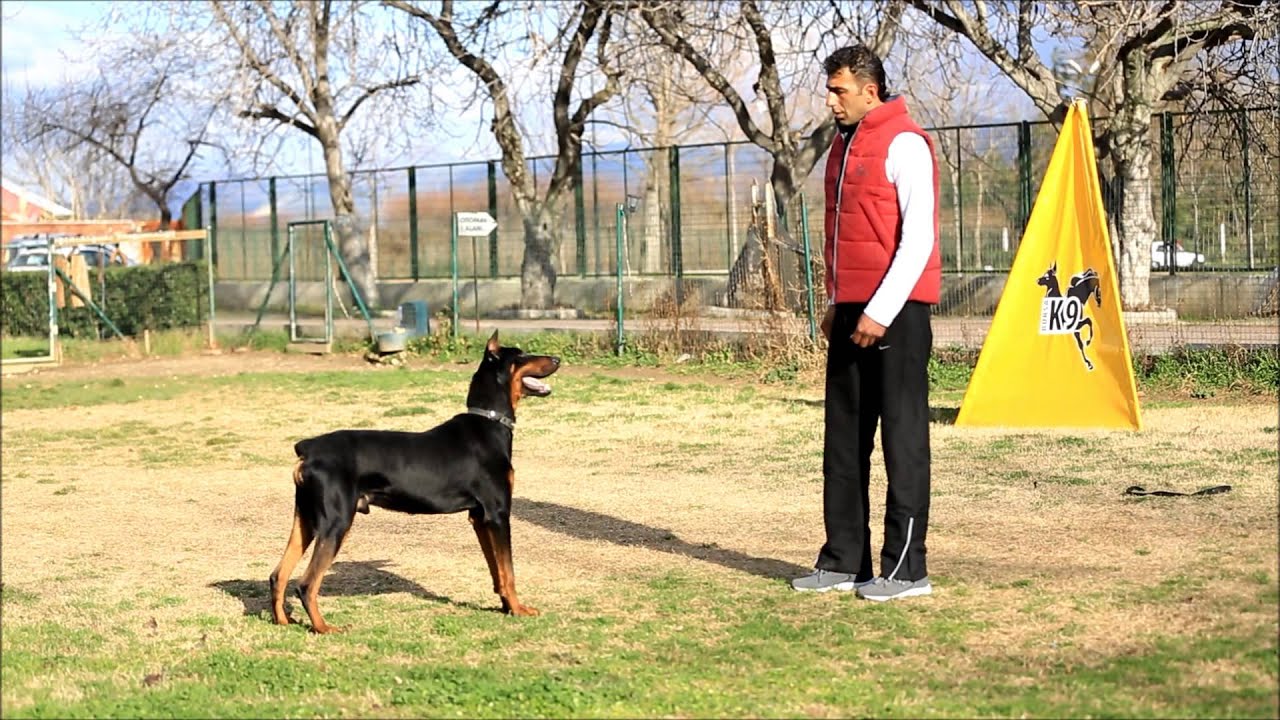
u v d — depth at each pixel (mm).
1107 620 5859
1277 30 17391
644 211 27453
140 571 8148
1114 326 11703
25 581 7930
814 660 5609
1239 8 18625
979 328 18781
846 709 4930
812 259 17938
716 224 26344
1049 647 5566
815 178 25062
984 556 7301
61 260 27000
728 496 9742
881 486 9641
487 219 22141
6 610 7211
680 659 5707
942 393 15141
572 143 28125
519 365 6746
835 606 6520
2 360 22078
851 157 6586
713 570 7453
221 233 34500
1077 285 11805
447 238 30656
